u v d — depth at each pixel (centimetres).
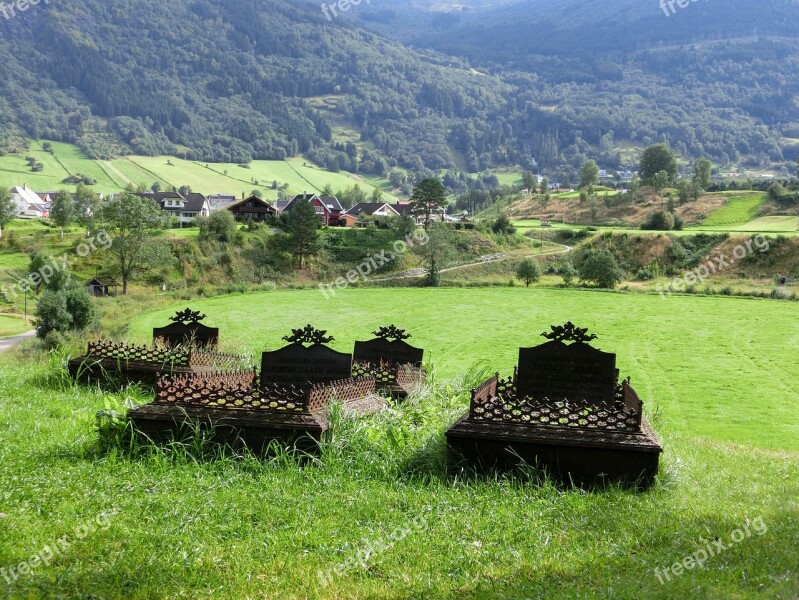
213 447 1020
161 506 816
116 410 1138
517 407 1042
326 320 6384
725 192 17338
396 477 987
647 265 11069
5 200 11994
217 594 620
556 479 995
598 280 8856
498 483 957
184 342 1927
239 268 9688
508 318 6638
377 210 16788
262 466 977
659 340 5516
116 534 729
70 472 915
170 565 664
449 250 10594
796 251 10425
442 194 13088
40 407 1355
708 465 1327
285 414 1041
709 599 621
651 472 984
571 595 626
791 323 6297
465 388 1752
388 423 1145
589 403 1130
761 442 2370
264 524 789
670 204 16925
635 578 666
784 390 3747
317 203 14988
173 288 8919
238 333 5469
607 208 17800
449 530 798
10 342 5834
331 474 963
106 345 1733
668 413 3044
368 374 1572
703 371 4328
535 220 17788
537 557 724
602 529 810
